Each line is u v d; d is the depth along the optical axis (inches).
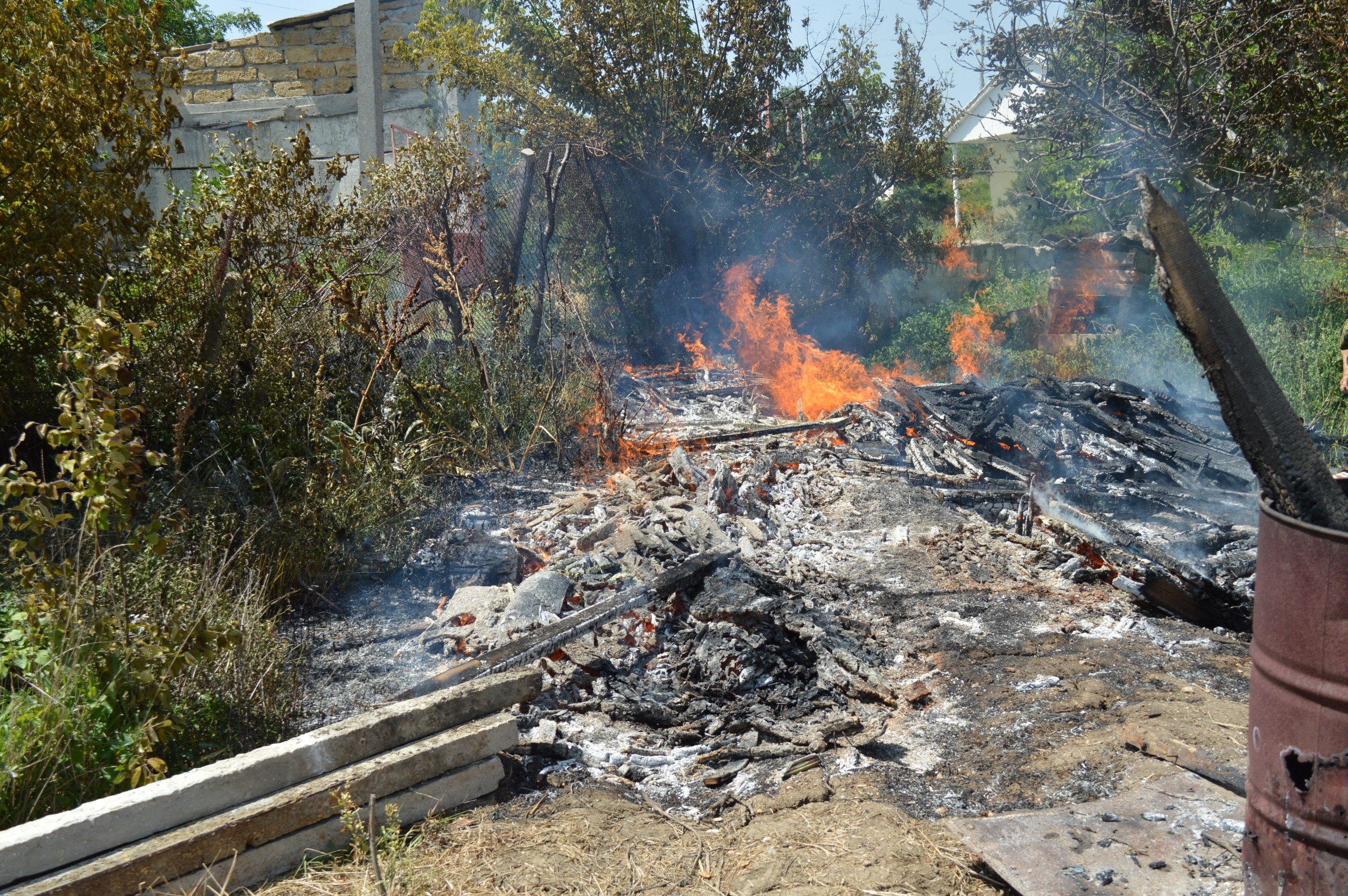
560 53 536.1
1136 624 197.9
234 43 595.8
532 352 356.5
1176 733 138.2
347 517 227.0
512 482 281.0
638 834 121.7
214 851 106.3
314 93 601.3
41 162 230.5
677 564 208.1
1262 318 457.1
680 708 162.6
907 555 238.8
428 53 549.3
